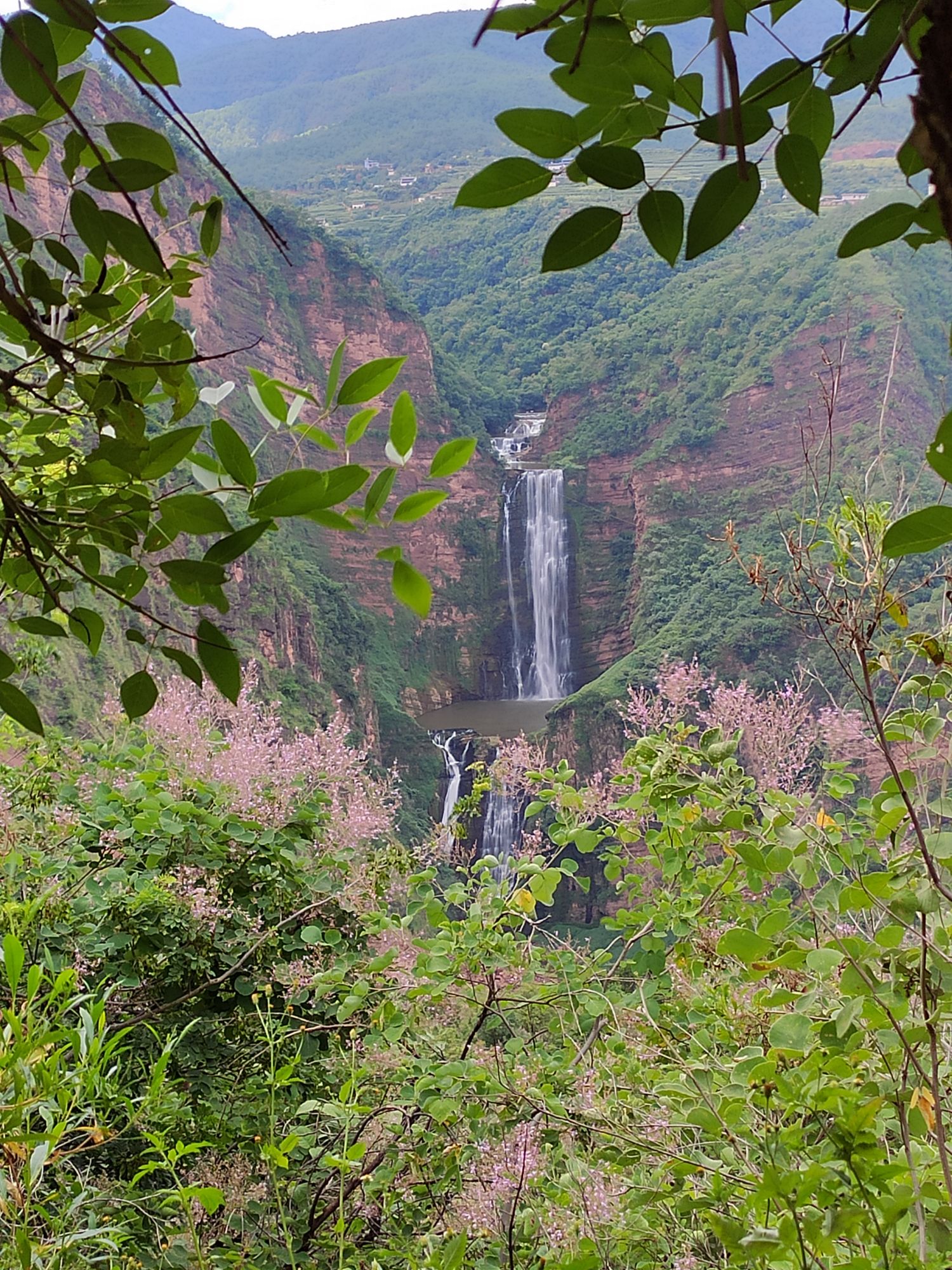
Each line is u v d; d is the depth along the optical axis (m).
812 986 1.65
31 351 1.11
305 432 0.97
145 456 0.90
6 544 0.97
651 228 0.66
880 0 0.68
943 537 0.71
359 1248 2.32
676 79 0.66
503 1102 2.14
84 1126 1.66
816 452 1.39
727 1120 1.42
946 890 1.16
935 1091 1.14
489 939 2.45
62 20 0.77
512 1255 1.80
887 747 1.22
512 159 0.68
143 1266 1.96
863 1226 1.12
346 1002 2.37
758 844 1.66
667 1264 1.74
